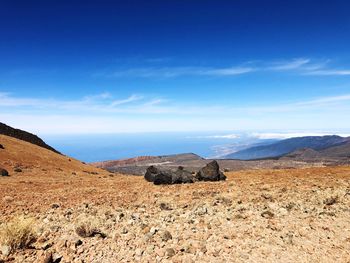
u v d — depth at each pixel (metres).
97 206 15.72
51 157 67.62
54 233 10.00
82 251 8.30
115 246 8.67
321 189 20.25
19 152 61.84
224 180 29.88
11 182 30.02
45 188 25.03
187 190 22.86
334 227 10.81
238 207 14.05
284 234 9.84
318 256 8.27
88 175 49.00
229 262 7.72
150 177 32.41
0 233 8.67
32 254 8.04
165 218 12.05
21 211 14.27
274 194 18.38
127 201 17.69
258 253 8.32
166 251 8.16
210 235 9.64
